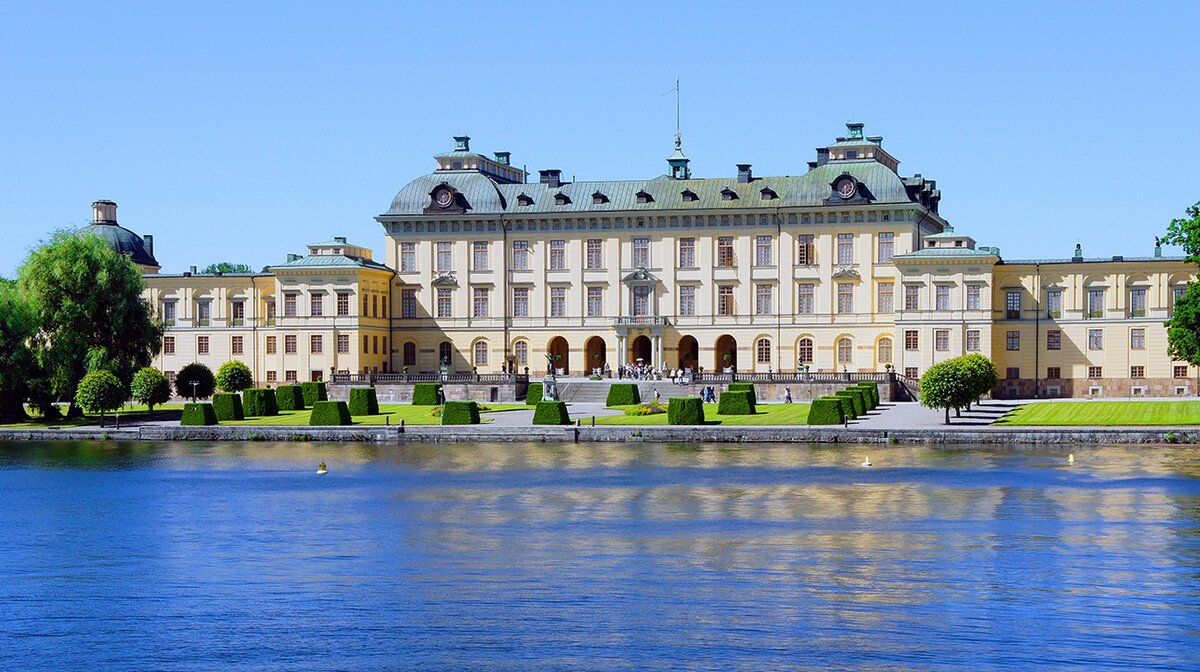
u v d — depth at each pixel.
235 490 71.38
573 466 80.81
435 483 73.25
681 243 156.12
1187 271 139.50
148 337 123.25
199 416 109.00
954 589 45.75
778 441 95.31
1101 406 117.81
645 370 149.00
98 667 38.19
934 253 142.62
